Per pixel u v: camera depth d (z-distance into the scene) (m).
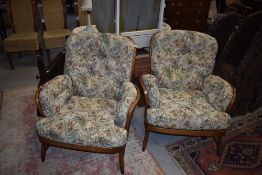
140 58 3.16
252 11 3.81
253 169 1.96
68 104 1.91
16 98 2.71
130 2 2.66
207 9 4.24
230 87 1.94
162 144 2.19
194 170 1.94
